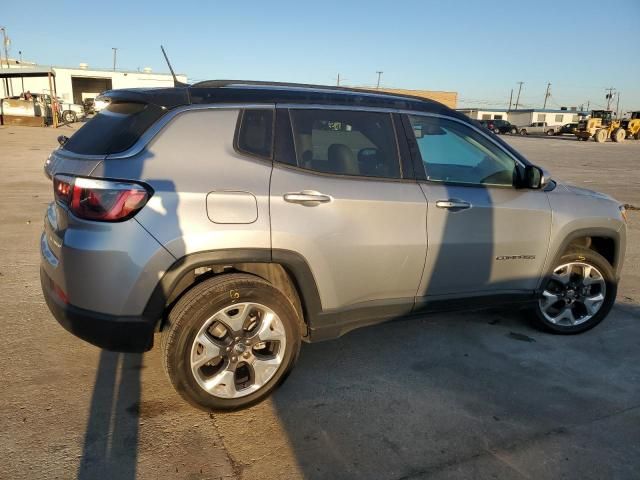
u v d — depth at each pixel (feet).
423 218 10.99
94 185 8.60
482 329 14.20
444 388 11.04
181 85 10.35
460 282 11.85
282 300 9.80
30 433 8.91
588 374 11.88
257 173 9.55
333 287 10.32
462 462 8.71
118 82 163.73
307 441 9.09
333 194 10.06
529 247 12.44
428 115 11.65
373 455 8.79
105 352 11.89
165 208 8.77
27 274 16.74
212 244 9.04
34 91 157.28
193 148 9.24
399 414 10.00
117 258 8.61
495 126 192.34
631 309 16.12
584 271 13.66
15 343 12.11
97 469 8.16
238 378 10.07
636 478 8.48
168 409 9.86
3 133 82.94
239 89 10.06
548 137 177.58
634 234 27.02
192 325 9.05
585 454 9.03
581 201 13.19
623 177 54.39
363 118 10.85
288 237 9.55
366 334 13.65
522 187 12.32
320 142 10.36
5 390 10.18
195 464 8.39
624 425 9.92
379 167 10.87
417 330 14.01
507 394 10.89
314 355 12.35
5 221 24.00
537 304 13.26
